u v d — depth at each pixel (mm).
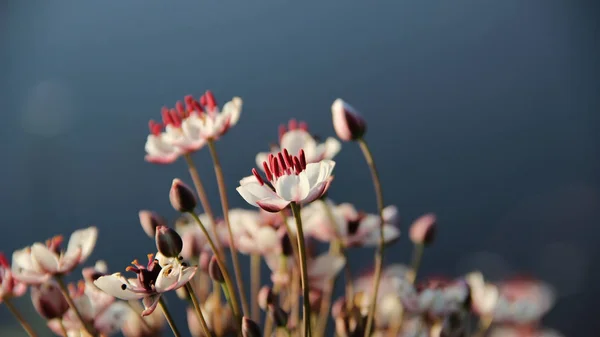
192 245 436
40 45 1911
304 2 1896
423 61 1858
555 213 1608
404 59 1861
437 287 428
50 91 1840
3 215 1657
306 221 442
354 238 441
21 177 1698
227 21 1910
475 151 1761
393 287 458
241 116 1804
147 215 434
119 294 386
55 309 402
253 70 1884
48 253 402
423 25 1881
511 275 1423
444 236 1593
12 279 408
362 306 446
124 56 1898
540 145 1769
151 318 430
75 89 1870
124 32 1913
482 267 1480
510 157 1747
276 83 1866
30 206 1664
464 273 1480
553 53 1854
